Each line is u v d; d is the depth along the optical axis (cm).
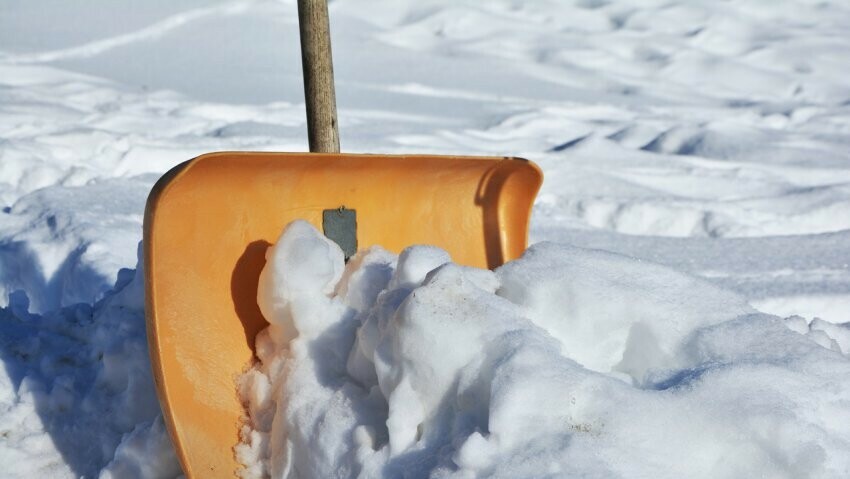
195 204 221
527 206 280
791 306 385
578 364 180
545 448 163
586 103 1123
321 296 220
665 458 164
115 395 245
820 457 158
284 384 212
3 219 464
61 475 232
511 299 209
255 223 233
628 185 650
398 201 259
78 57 1187
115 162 615
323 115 276
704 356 191
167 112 852
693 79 1341
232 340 223
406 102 1041
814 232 578
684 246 496
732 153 808
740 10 1730
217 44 1281
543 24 1603
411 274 212
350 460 187
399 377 189
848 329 237
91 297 370
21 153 590
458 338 184
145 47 1253
